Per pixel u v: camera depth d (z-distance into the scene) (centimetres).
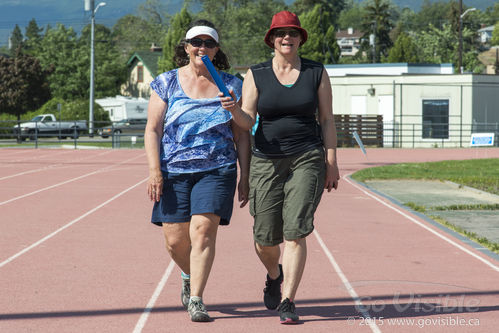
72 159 5053
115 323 919
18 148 6731
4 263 1339
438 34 18425
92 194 2667
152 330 887
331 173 939
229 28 15938
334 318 946
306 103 915
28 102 9950
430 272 1264
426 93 7419
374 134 7338
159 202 940
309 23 12244
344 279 1201
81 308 998
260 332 877
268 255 966
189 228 938
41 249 1494
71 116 9838
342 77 7850
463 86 7250
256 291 1111
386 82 7588
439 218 1997
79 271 1262
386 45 18350
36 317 950
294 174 918
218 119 929
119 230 1767
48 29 14812
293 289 912
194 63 939
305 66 934
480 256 1429
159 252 1457
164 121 948
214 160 925
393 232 1753
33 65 9956
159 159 932
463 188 2927
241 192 990
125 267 1301
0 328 896
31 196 2591
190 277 928
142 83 14462
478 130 7294
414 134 7431
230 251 1474
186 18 11119
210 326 904
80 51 14225
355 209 2231
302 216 902
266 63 938
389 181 3325
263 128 931
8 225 1855
